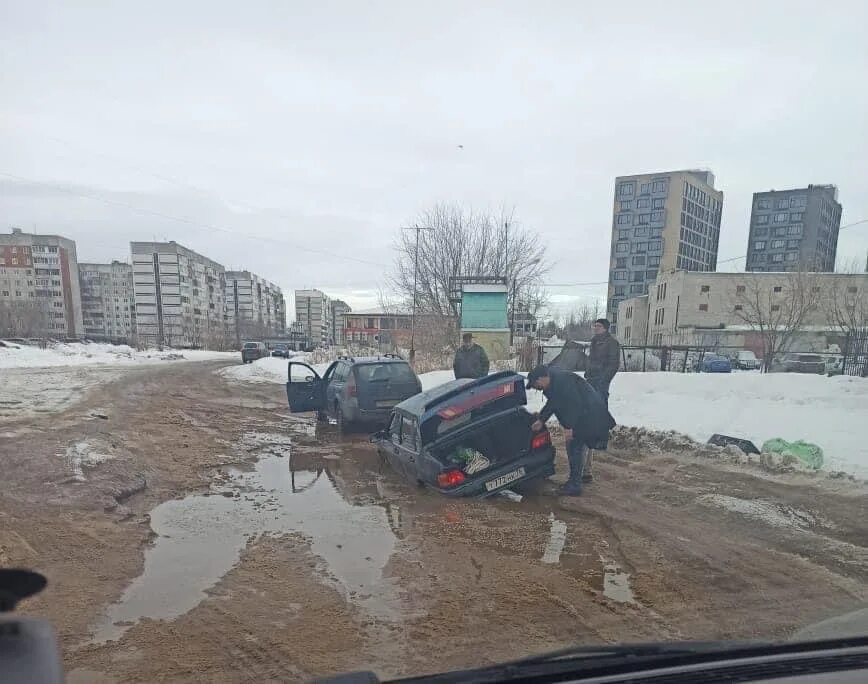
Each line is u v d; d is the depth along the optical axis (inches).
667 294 2062.0
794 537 158.2
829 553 146.9
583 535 163.3
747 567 138.8
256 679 93.4
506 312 701.9
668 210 3398.1
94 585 130.8
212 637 107.3
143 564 143.9
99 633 108.9
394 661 98.3
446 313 881.5
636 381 423.5
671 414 326.0
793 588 126.8
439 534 165.5
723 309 1851.6
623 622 111.6
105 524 173.6
